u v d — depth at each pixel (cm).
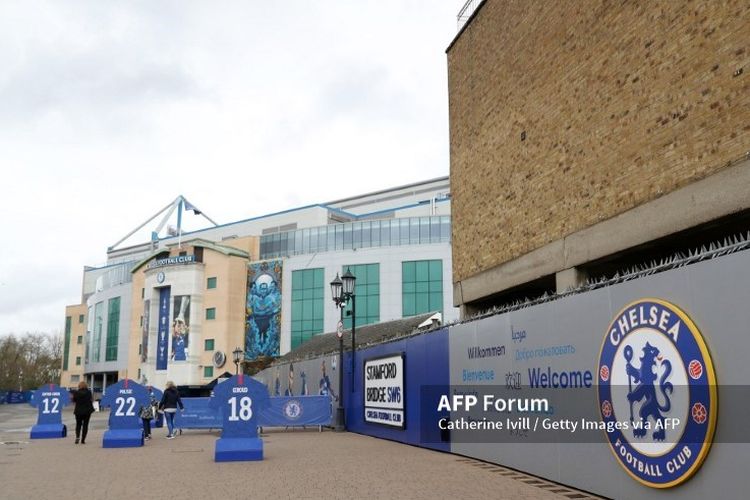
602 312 896
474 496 882
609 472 859
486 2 1872
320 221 7881
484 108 1869
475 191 1914
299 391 2997
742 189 955
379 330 3297
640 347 800
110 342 9006
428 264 6425
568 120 1432
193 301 7081
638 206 1191
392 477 1070
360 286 6544
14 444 1892
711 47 1029
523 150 1631
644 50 1188
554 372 1014
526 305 1130
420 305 6353
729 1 995
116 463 1357
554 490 932
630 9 1230
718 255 709
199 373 6994
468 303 1973
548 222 1505
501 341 1199
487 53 1859
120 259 11762
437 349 1495
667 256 1267
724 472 660
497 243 1762
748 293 647
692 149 1063
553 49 1505
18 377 11362
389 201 9119
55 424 2220
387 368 1819
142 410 2025
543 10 1555
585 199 1361
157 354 7250
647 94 1176
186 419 2245
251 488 984
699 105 1050
